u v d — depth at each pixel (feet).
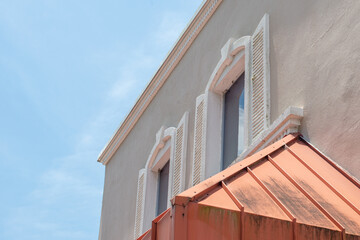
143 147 49.70
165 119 45.75
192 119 40.78
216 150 37.47
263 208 20.74
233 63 36.22
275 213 20.57
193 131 40.16
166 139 44.93
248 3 35.81
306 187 22.95
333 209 21.63
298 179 23.54
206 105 38.32
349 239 20.31
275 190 22.27
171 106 45.14
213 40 39.99
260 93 31.32
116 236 52.31
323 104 26.78
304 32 29.25
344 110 25.58
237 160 31.01
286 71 29.86
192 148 39.75
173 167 41.55
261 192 22.07
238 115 36.58
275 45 31.32
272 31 31.91
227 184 22.34
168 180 45.21
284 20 31.07
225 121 38.01
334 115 26.03
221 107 38.45
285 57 30.22
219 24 39.50
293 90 28.94
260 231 19.90
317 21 28.50
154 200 46.55
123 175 53.98
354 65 25.62
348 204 22.33
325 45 27.58
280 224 20.13
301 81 28.53
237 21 36.83
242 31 35.83
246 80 32.94
